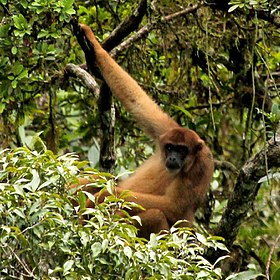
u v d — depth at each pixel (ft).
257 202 54.24
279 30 50.16
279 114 40.93
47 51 43.24
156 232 45.55
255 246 52.26
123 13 51.34
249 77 53.62
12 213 28.96
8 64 42.47
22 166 30.58
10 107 46.75
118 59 53.26
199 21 49.90
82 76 45.96
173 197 46.73
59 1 41.04
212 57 52.16
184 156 47.73
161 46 51.55
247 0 42.04
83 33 44.78
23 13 42.86
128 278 28.94
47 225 28.84
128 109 48.26
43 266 29.01
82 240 28.81
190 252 30.99
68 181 30.42
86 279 28.55
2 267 28.55
